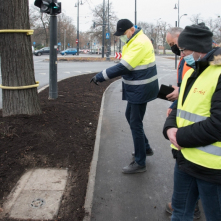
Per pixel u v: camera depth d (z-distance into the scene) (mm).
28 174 3338
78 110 6109
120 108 7199
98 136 4723
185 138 1784
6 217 2592
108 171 3686
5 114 4387
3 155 3484
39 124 4367
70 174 3420
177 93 2822
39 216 2629
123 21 3209
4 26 4117
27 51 4301
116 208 2885
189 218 2109
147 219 2727
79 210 2768
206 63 1760
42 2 6895
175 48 3033
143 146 3529
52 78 7156
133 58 3113
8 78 4281
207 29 1813
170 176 3586
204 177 1804
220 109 1635
